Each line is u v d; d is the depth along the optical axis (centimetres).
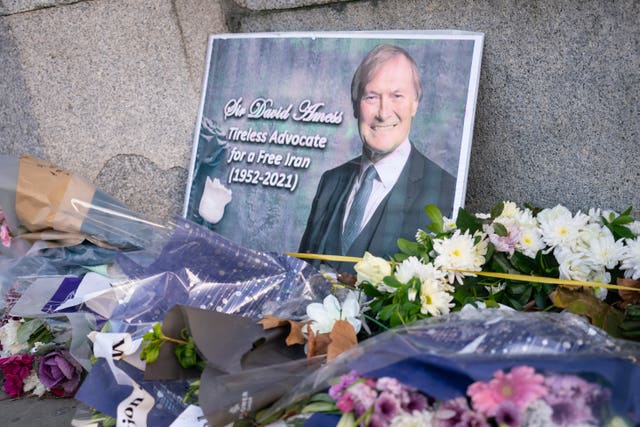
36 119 344
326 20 292
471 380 135
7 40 341
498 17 258
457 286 206
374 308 197
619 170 245
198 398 175
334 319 185
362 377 145
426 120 255
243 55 292
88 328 217
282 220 278
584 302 188
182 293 208
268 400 163
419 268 195
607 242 200
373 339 154
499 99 263
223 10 311
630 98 239
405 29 276
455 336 148
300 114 278
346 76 270
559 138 254
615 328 185
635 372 137
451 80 252
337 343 170
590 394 132
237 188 289
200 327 174
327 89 273
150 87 324
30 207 264
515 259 206
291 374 167
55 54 335
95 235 260
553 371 134
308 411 158
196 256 211
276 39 285
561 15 247
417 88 257
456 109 251
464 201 249
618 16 237
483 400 131
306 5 293
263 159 284
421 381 136
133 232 262
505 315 161
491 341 145
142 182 330
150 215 329
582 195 253
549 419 129
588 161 250
